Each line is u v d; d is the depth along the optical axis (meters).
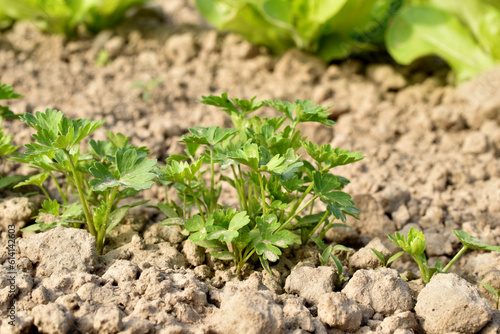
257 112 1.05
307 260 0.82
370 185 0.93
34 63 1.24
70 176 0.84
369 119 1.05
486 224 0.89
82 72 1.21
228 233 0.77
